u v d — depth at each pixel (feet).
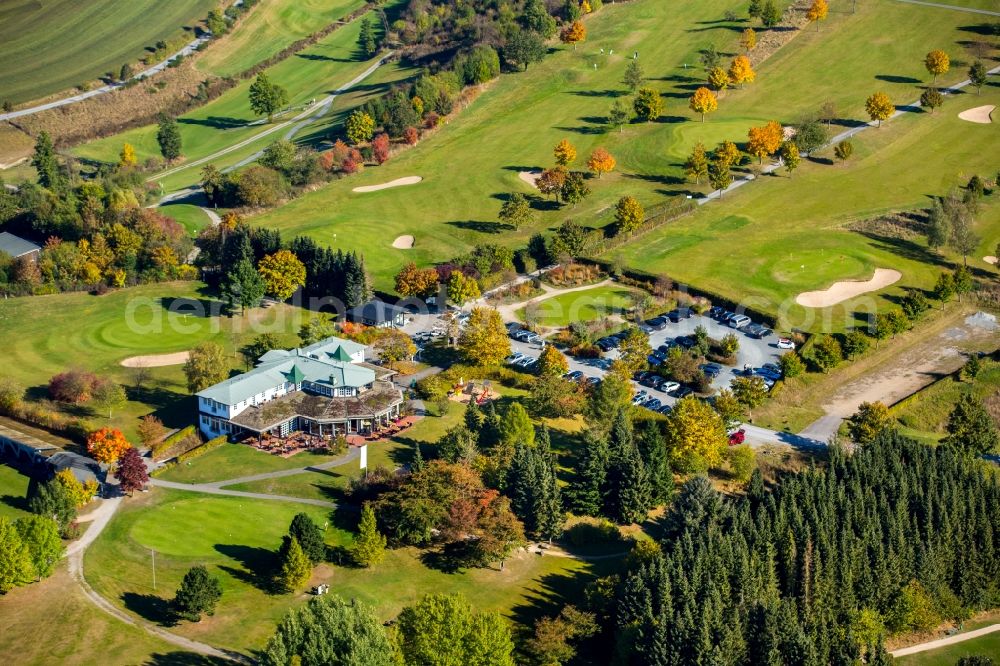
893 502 573.74
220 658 465.06
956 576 554.05
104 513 572.92
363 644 435.12
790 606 498.28
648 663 475.31
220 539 550.36
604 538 576.61
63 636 472.85
